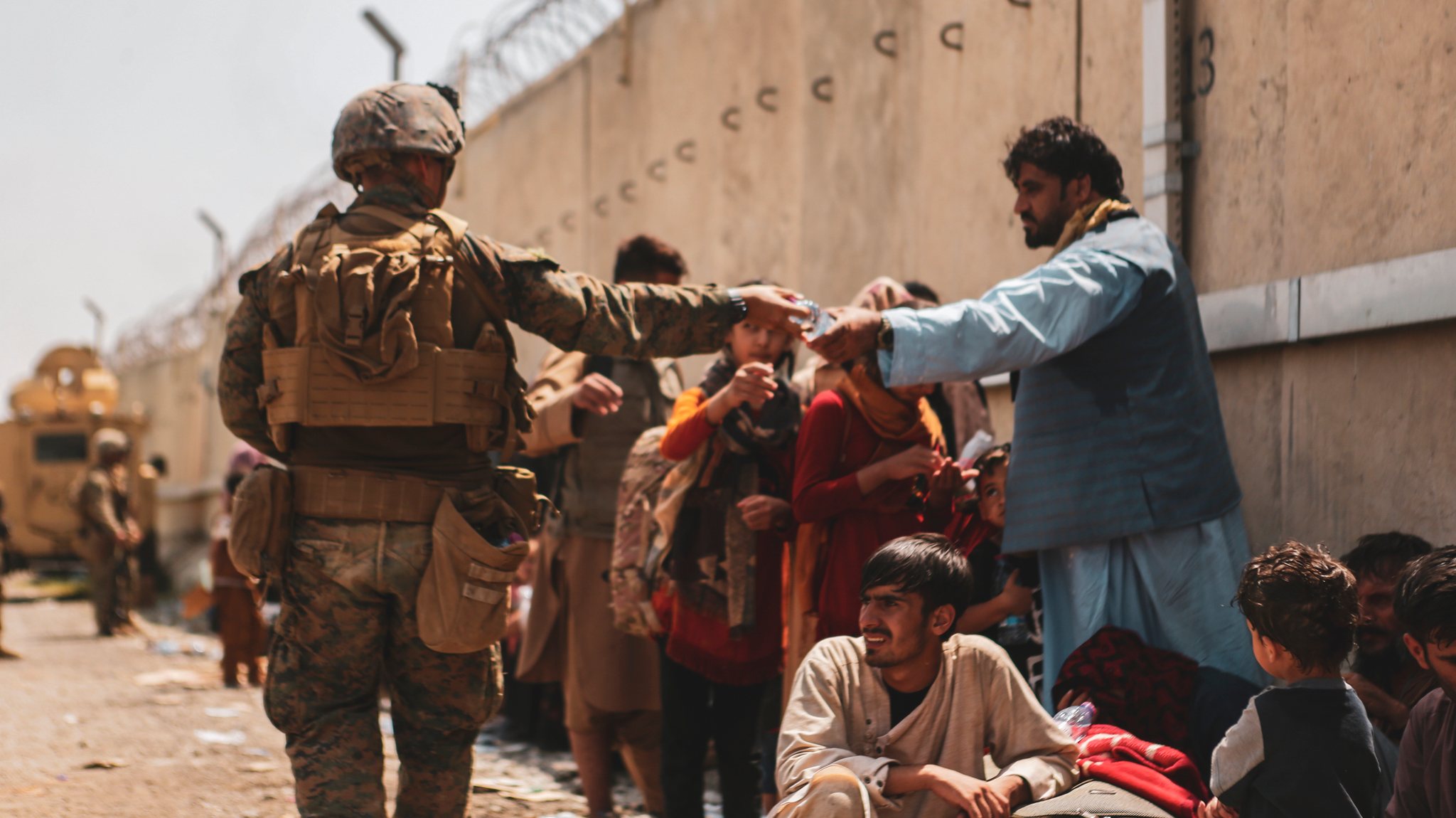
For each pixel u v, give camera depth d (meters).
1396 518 3.27
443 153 2.97
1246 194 3.76
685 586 3.78
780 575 3.88
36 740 6.08
